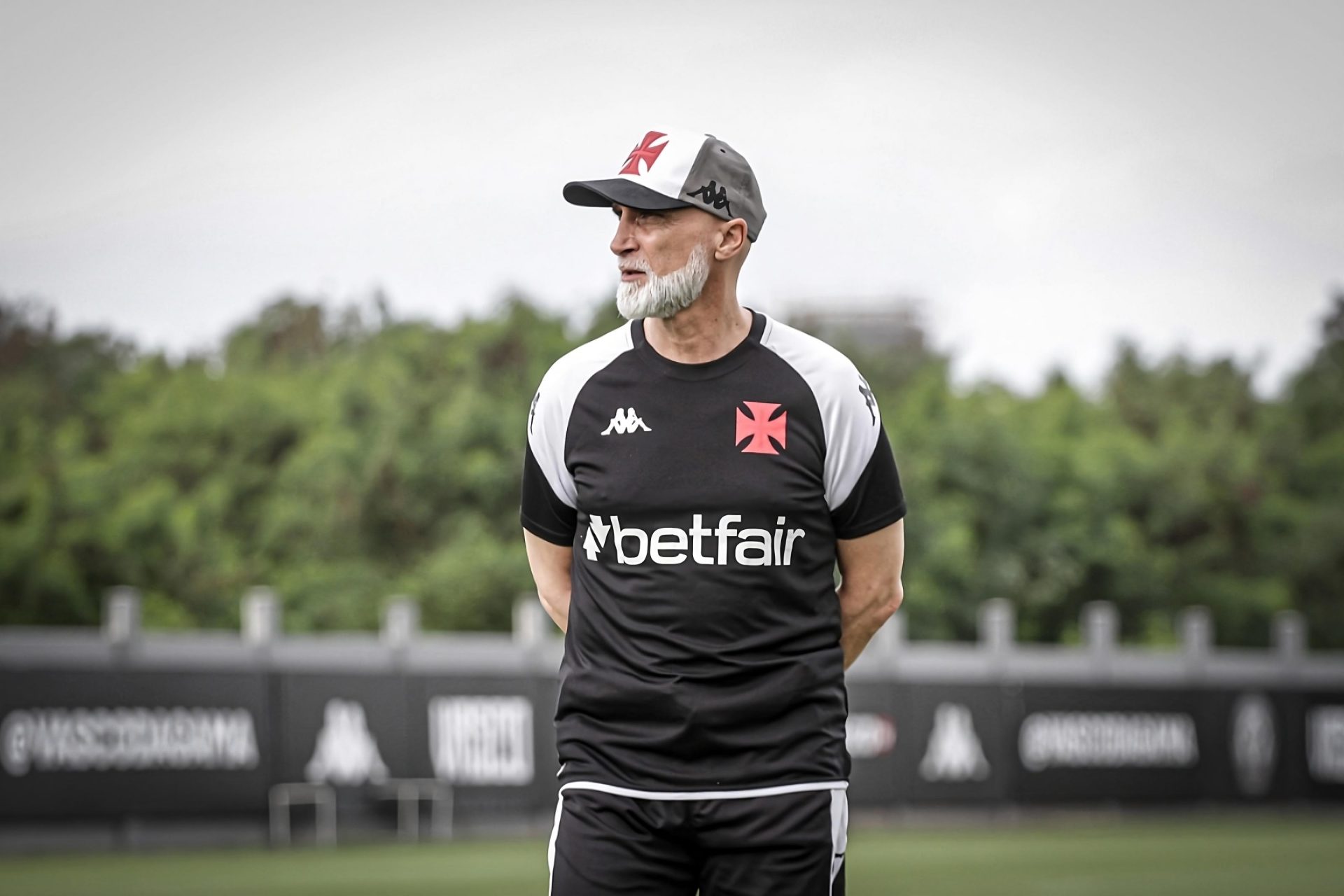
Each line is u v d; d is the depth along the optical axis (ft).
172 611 324.19
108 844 132.46
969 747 186.19
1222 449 436.35
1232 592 412.98
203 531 342.85
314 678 146.72
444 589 325.62
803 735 32.04
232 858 129.29
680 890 32.48
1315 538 427.74
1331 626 424.87
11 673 127.85
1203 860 132.87
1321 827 179.32
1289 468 457.27
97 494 334.85
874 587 34.06
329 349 443.73
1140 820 195.00
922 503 368.89
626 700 32.07
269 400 372.38
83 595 318.65
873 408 32.99
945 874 119.65
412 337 386.73
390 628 159.02
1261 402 482.69
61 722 130.11
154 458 359.46
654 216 31.94
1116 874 119.03
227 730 140.15
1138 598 392.47
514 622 326.03
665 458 32.24
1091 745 195.00
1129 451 424.46
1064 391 447.42
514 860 130.00
